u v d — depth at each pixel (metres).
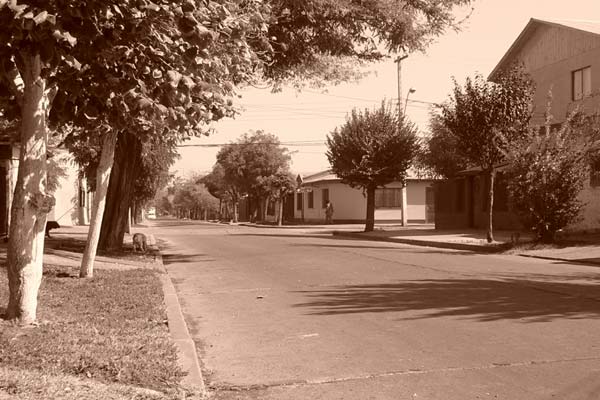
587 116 21.02
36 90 7.00
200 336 7.68
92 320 7.73
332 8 16.55
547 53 29.72
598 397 4.98
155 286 10.83
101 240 18.84
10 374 5.14
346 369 6.01
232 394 5.32
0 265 12.65
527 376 5.61
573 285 11.12
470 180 30.14
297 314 8.92
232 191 64.62
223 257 18.55
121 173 18.94
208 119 7.09
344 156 31.84
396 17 17.33
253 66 14.64
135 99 6.10
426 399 5.06
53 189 36.94
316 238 28.44
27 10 4.77
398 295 10.27
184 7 5.56
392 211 46.84
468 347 6.70
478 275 12.76
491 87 20.39
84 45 5.62
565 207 18.70
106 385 5.11
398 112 32.31
